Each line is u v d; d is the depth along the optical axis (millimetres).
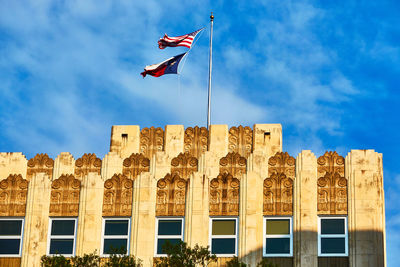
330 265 52406
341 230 53156
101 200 55188
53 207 55312
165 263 49469
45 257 50875
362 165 57094
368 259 52250
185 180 54969
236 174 57750
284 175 54562
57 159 60094
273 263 52656
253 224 53406
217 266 52719
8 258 54500
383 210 54125
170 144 60562
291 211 53656
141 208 54562
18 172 59781
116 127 61312
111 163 59469
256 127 60594
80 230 54500
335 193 53875
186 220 53969
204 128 61062
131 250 53594
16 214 55375
